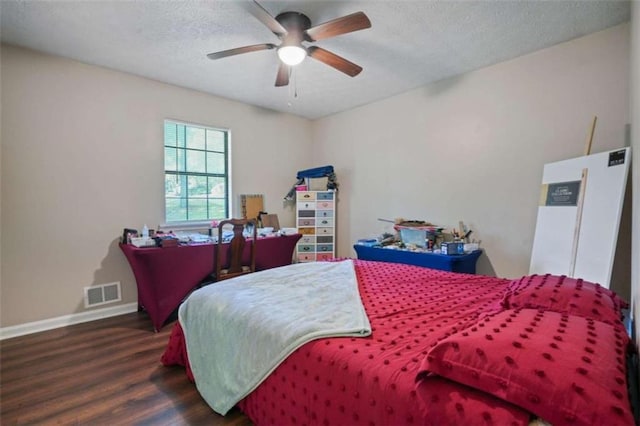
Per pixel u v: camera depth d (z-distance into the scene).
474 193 3.41
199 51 2.87
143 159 3.47
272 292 1.90
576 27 2.54
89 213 3.13
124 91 3.33
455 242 3.29
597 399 0.70
